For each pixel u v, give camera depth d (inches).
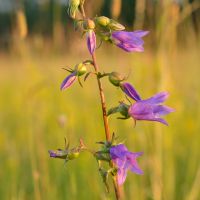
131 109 105.7
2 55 535.8
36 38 301.3
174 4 226.1
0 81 498.0
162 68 229.3
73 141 228.1
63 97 292.4
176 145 248.7
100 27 105.0
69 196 208.7
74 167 224.2
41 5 311.3
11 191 211.0
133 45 105.3
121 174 103.6
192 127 258.4
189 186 217.0
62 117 216.5
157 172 201.3
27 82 296.8
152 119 104.5
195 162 231.3
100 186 206.8
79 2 103.7
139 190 201.5
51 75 292.8
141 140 222.5
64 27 307.7
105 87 280.5
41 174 215.3
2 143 270.4
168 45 229.0
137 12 224.8
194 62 293.0
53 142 250.2
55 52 303.4
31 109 266.8
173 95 264.1
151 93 238.2
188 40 288.0
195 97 289.1
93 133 239.0
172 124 253.4
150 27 237.0
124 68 267.3
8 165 236.2
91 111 259.9
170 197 206.5
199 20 291.3
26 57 293.1
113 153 101.7
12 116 338.3
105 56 279.9
